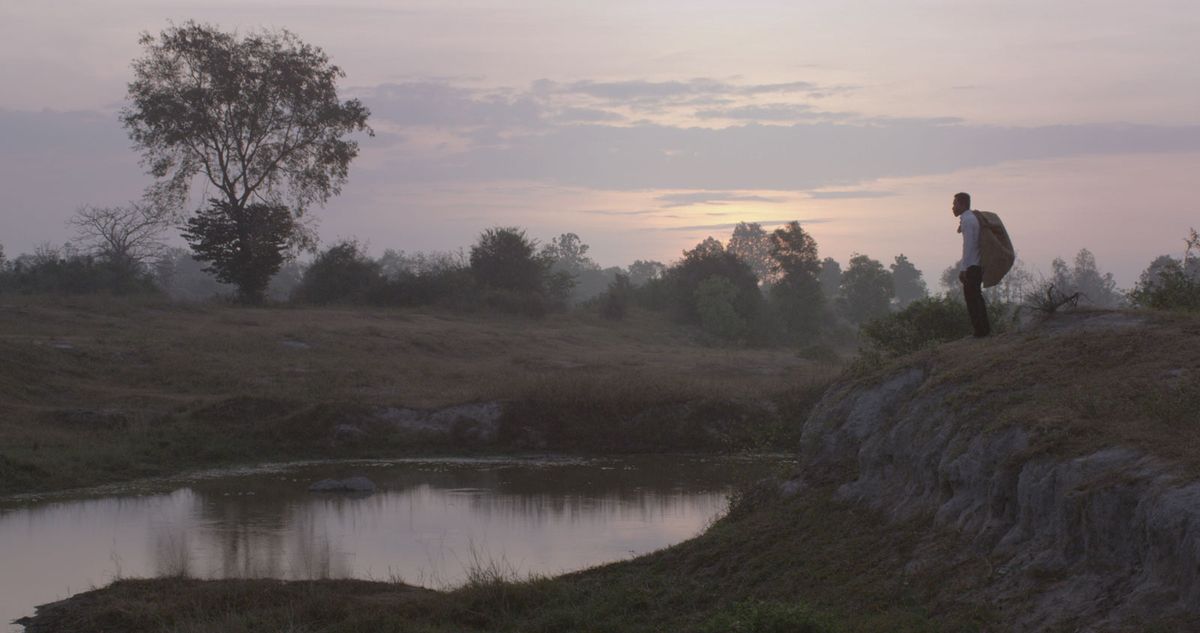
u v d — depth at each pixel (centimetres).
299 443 2706
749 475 2206
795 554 1127
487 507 1964
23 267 5675
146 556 1552
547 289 7038
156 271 7944
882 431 1240
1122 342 1072
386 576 1408
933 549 973
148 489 2192
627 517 1845
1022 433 944
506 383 3128
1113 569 761
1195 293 1486
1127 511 761
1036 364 1095
